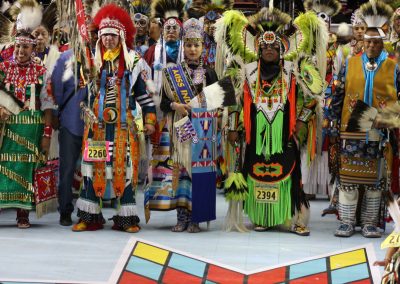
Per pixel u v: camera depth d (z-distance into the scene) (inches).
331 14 356.8
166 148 299.4
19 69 298.7
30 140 299.4
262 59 300.0
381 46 295.0
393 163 298.7
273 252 271.3
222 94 294.8
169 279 237.0
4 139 298.2
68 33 301.0
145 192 304.8
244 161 304.8
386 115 223.5
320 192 378.0
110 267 248.1
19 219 303.7
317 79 299.1
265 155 301.3
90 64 295.0
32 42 297.7
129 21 298.2
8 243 276.7
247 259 261.1
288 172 300.5
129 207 298.2
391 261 188.5
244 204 305.1
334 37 358.0
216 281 236.8
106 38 293.0
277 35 298.2
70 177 307.6
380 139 292.8
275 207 301.6
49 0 419.2
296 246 281.0
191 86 297.6
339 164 302.8
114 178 295.7
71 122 303.7
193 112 296.8
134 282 232.8
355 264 251.3
